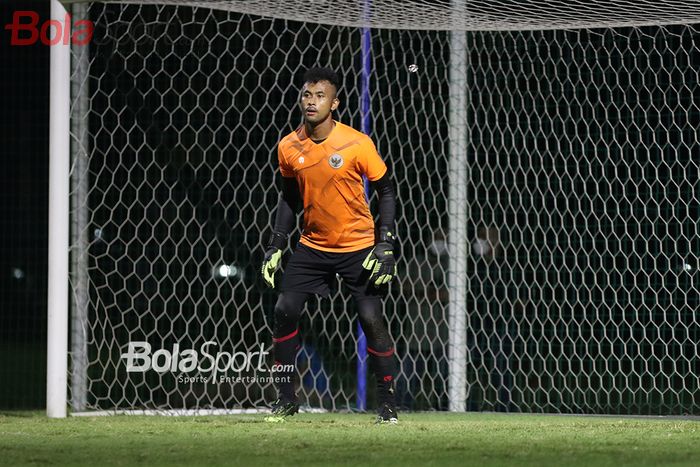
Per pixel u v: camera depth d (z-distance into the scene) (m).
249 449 14.13
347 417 21.20
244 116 32.09
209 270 32.09
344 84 26.30
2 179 31.58
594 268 29.81
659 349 29.28
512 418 21.92
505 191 30.84
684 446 14.59
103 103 31.06
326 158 18.16
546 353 29.83
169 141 31.86
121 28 29.06
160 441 15.34
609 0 22.06
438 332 26.70
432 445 14.62
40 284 31.30
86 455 13.52
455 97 25.84
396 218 31.33
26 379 29.97
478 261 28.27
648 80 30.41
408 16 23.56
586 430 17.45
